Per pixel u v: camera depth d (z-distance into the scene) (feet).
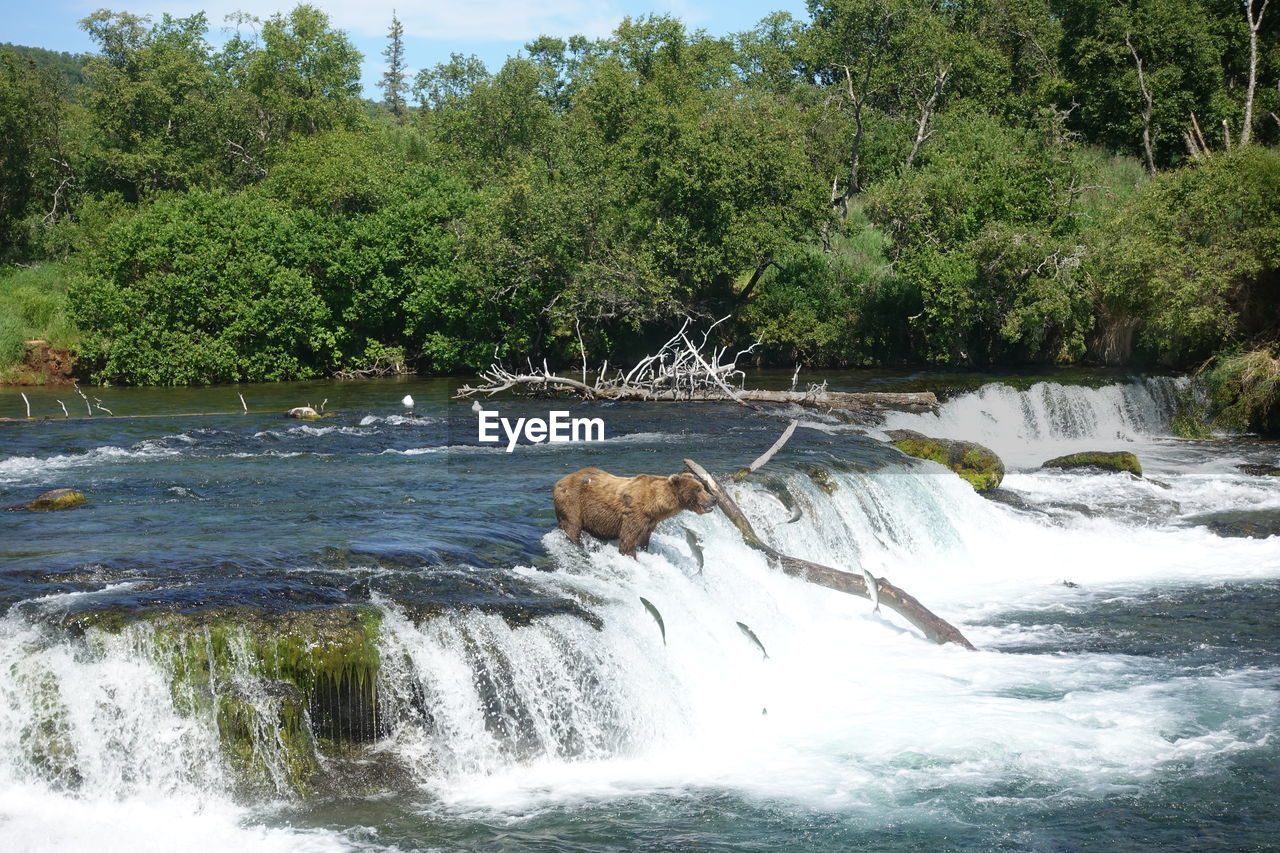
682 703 35.04
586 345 120.47
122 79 172.96
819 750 33.60
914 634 44.73
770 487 52.65
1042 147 128.06
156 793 28.48
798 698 37.86
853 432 77.82
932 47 147.13
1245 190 98.63
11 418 85.35
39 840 26.07
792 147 116.57
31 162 158.92
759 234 110.73
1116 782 31.42
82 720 28.60
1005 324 112.68
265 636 30.53
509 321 120.06
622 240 113.50
